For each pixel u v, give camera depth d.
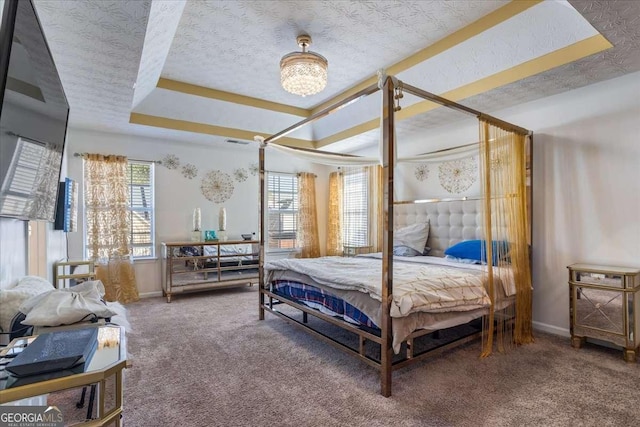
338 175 6.38
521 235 3.12
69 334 1.18
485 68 3.14
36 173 1.50
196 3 2.60
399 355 2.71
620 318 2.66
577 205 3.15
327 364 2.61
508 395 2.13
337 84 4.17
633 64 2.64
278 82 4.14
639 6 1.86
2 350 1.23
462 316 2.57
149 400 2.09
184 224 5.30
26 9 1.22
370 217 5.61
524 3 2.59
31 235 2.49
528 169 3.32
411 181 4.86
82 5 1.89
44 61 1.50
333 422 1.86
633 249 2.82
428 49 3.29
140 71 2.98
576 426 1.82
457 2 2.65
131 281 4.68
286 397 2.13
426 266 3.40
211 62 3.59
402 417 1.91
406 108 4.00
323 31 3.01
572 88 3.12
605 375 2.40
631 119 2.83
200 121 4.72
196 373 2.45
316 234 6.44
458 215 4.20
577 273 2.89
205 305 4.43
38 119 1.45
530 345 2.98
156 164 5.09
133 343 3.04
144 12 1.98
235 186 5.78
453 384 2.28
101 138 4.68
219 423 1.86
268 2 2.60
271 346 2.98
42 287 1.80
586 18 1.98
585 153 3.10
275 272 3.64
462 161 4.23
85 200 4.45
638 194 2.80
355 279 2.54
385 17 2.82
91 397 1.86
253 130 5.16
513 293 2.98
